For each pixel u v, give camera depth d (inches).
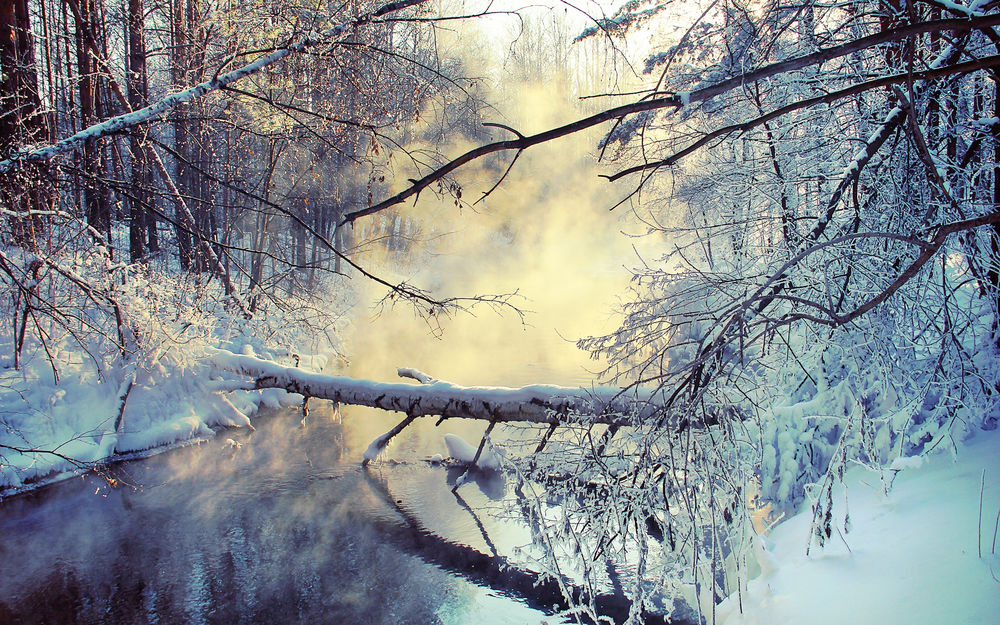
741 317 121.0
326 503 339.9
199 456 402.6
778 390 239.3
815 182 234.7
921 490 196.5
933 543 164.1
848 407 240.2
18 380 370.3
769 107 244.8
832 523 203.9
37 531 304.0
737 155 270.8
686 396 157.8
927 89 181.2
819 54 109.6
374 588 260.1
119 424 394.6
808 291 213.5
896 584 154.9
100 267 322.0
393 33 204.5
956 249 208.7
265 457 405.4
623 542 199.0
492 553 290.5
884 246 195.8
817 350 236.8
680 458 173.9
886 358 203.0
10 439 352.5
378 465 392.2
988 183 220.1
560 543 255.8
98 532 304.8
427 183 113.1
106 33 369.4
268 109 235.0
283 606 246.2
